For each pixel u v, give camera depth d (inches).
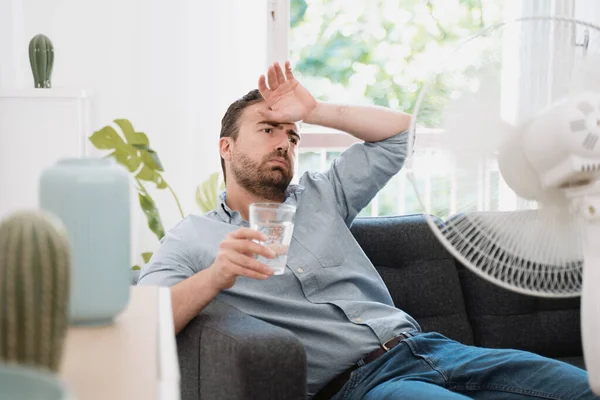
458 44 51.6
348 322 80.0
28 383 24.3
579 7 136.3
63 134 110.0
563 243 52.2
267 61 132.6
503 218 52.0
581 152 47.6
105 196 42.6
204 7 124.5
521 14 134.3
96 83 124.6
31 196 109.9
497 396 70.7
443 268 96.0
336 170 89.0
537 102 50.9
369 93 149.7
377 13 148.0
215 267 65.7
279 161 83.4
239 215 83.9
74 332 42.8
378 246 94.7
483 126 51.3
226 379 62.0
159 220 110.6
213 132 126.0
